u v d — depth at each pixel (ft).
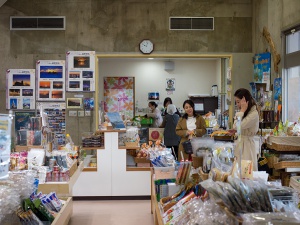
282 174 13.50
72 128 24.03
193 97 34.73
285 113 19.57
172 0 24.29
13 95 23.99
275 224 5.14
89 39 24.09
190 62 36.06
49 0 24.08
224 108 29.12
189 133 17.34
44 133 13.73
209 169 9.25
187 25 24.34
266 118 19.58
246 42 24.45
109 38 24.16
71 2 24.11
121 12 24.18
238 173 7.26
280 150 13.47
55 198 10.59
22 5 24.08
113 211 16.70
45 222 8.26
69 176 11.41
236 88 24.40
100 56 24.06
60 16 24.07
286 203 6.13
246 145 13.05
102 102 33.42
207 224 5.73
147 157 18.80
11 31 24.02
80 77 23.98
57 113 24.02
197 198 7.09
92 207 17.42
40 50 24.02
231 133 12.46
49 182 11.03
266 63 21.70
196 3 24.38
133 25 24.21
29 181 8.40
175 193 9.70
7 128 7.53
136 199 18.90
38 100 23.95
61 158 11.94
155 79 36.11
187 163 10.07
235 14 24.44
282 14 19.67
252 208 5.62
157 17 24.27
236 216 5.50
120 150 18.86
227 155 9.33
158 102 35.83
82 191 18.81
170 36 24.27
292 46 19.10
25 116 23.97
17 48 24.03
